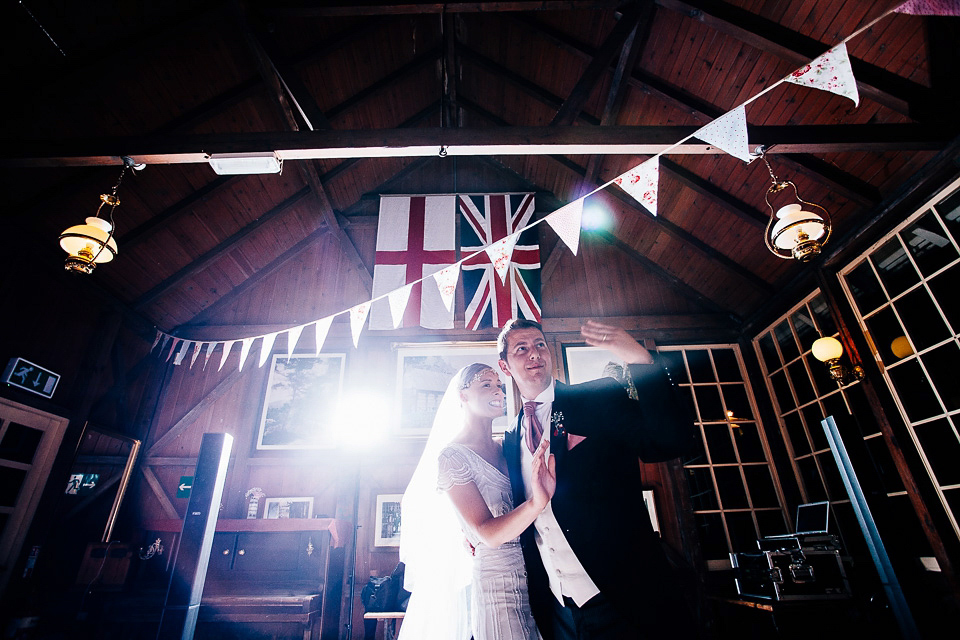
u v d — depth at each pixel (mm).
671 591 1160
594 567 1160
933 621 2979
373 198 6824
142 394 5582
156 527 4695
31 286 4051
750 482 5258
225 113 4680
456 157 7129
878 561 3160
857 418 4258
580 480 1269
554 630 1292
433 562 1646
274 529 4562
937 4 1419
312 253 6590
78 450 4527
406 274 6020
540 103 5984
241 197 5422
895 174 3682
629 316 6074
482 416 1585
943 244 3402
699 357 5895
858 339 4121
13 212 3848
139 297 5309
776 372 5496
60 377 4398
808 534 3760
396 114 6668
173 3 3762
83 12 3350
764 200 4691
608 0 4324
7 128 3504
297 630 3896
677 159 5066
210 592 4250
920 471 3568
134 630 4062
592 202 6359
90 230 3146
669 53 4434
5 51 3223
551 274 6371
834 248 4270
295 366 5871
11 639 3732
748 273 5422
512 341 1551
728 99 4305
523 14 5191
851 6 3246
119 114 3996
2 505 3961
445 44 6074
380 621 4660
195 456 5430
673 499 5191
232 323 6137
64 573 4523
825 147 3221
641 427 1336
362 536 5066
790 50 3568
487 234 6320
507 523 1143
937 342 3443
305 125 5148
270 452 5457
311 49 4949
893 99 3312
